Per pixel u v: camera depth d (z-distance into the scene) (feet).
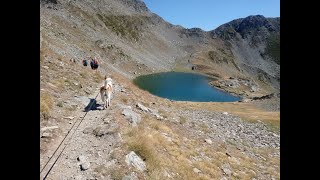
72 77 96.94
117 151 46.85
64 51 240.53
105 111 69.00
